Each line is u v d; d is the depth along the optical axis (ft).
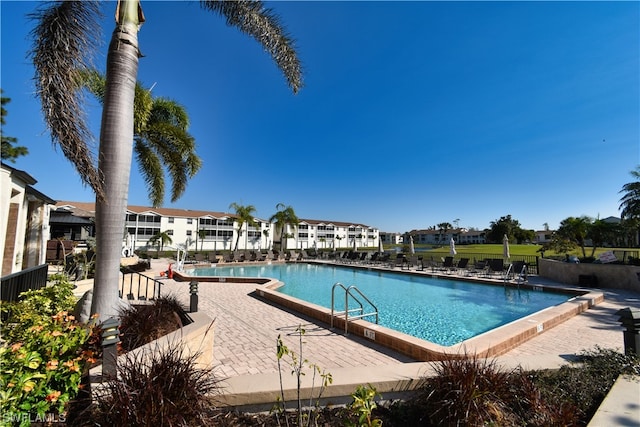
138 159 38.78
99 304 13.07
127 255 63.41
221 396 8.59
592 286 36.63
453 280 45.16
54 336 8.41
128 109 13.83
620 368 10.83
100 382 8.13
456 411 8.14
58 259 43.24
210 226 161.38
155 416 6.63
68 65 11.10
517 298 35.42
